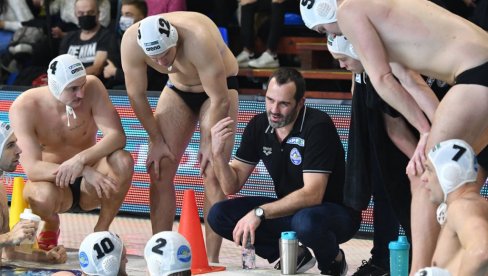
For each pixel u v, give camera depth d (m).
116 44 27.91
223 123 18.33
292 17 29.44
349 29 14.73
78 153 19.84
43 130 19.69
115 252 14.84
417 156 14.55
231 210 18.39
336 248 17.72
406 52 14.59
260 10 29.30
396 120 16.55
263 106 24.12
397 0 14.77
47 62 30.45
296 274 17.55
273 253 18.44
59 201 19.50
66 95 19.00
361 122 16.92
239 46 30.08
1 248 17.56
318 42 28.66
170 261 14.21
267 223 18.09
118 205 19.91
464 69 14.20
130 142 25.94
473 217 12.57
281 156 18.22
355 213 18.19
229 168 18.41
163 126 19.86
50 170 19.17
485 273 12.23
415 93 15.07
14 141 17.67
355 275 18.12
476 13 19.98
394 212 17.20
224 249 22.36
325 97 27.02
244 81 29.67
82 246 14.81
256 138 18.61
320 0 15.82
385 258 17.94
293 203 17.58
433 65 14.52
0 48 31.08
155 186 20.02
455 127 14.05
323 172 17.73
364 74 16.52
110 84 27.83
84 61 27.95
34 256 18.47
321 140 17.77
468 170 13.15
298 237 17.55
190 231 18.38
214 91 18.80
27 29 30.30
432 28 14.48
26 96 19.61
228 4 29.86
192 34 18.52
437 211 13.57
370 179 17.27
